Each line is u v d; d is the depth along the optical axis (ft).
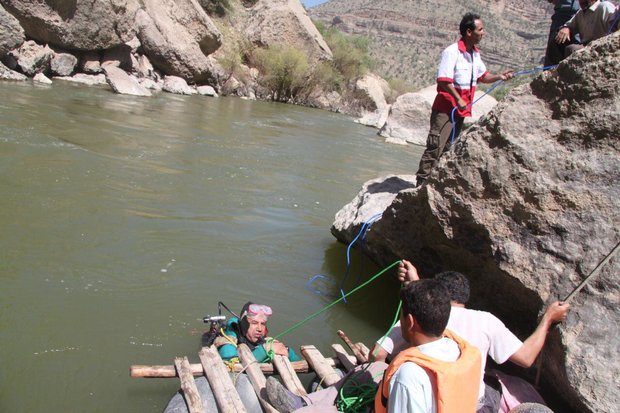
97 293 17.42
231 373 13.60
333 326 17.92
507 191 14.82
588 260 13.30
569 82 14.60
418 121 69.31
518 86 15.58
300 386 13.42
